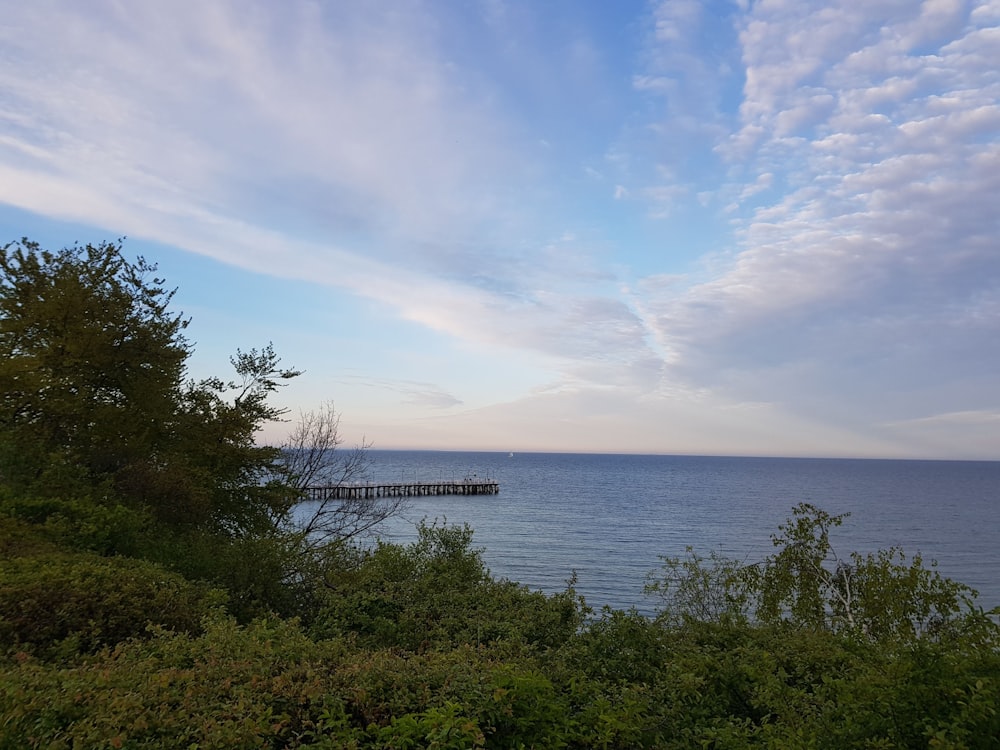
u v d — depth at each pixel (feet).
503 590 35.01
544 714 16.29
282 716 14.34
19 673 15.48
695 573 43.62
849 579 37.83
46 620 22.07
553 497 289.12
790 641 24.38
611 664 22.79
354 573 38.06
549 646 27.40
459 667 17.87
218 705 14.42
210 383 62.23
